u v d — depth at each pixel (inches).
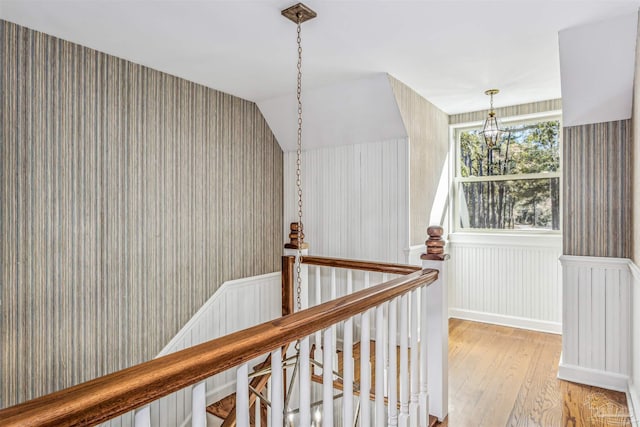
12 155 79.2
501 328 152.9
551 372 113.2
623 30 83.4
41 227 83.5
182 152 113.6
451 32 86.2
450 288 167.9
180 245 112.7
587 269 106.7
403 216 128.1
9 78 78.8
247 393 37.0
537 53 98.3
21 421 21.7
